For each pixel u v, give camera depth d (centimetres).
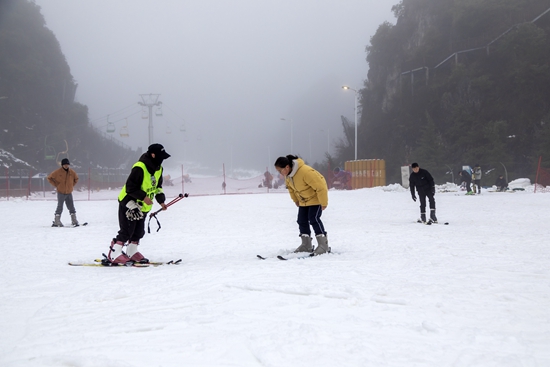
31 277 534
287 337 300
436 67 6262
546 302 385
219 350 283
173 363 265
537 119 4966
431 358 264
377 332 311
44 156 7125
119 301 412
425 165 5078
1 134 6725
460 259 612
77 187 5322
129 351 283
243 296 417
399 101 6481
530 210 1573
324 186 695
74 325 341
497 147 4644
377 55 7381
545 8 5725
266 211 1756
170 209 1895
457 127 5356
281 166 699
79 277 533
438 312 358
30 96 7350
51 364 267
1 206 2386
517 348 279
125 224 645
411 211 1648
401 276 499
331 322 335
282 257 660
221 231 1080
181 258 696
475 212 1523
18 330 336
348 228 1091
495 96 5366
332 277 496
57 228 1194
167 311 375
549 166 4244
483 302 385
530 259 604
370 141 6706
